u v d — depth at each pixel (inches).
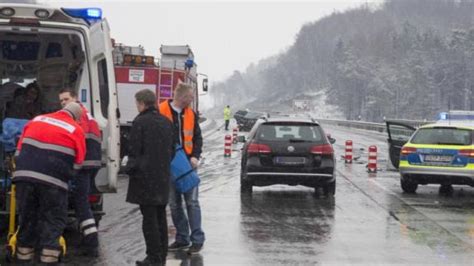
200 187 584.7
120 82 816.9
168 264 301.0
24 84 403.2
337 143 1341.0
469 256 329.7
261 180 513.3
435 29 5821.9
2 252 313.9
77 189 311.9
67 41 374.6
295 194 545.3
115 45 829.2
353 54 4822.8
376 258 322.7
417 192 572.4
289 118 537.6
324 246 346.3
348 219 427.8
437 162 539.5
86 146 310.5
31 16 333.7
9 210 321.4
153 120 290.2
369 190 581.0
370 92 4338.1
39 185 281.6
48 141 282.8
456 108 3900.1
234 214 439.8
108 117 338.6
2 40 384.2
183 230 329.4
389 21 6761.8
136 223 401.1
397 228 400.5
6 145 323.0
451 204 501.4
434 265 310.5
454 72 3934.5
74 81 360.5
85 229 314.2
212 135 1598.2
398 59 4670.3
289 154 509.0
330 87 5191.9
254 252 329.4
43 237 290.0
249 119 1817.2
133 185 290.2
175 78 828.6
